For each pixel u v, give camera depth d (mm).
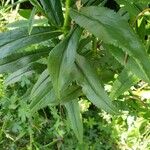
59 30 322
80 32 299
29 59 350
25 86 448
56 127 410
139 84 434
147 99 434
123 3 309
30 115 397
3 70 349
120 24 263
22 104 414
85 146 411
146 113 426
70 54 295
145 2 286
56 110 416
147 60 252
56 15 323
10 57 345
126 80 333
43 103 352
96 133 430
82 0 324
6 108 430
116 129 425
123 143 426
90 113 438
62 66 292
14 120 427
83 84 335
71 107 374
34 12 307
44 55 352
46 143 429
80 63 333
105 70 382
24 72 382
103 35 257
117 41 253
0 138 424
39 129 426
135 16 314
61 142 418
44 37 317
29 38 314
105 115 432
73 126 377
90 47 376
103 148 420
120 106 421
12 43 311
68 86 358
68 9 302
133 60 276
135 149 424
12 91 445
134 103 428
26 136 431
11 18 499
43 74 350
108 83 405
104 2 337
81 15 279
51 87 348
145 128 436
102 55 375
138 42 254
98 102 334
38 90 351
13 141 424
